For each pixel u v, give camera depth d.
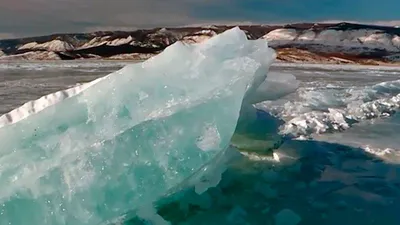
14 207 2.91
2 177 3.10
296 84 5.56
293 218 3.81
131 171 3.17
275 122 5.57
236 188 4.33
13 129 3.59
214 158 3.68
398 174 5.06
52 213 2.92
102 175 3.07
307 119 8.27
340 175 4.96
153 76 3.84
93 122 3.57
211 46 4.27
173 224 3.60
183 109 3.49
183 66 4.00
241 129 5.07
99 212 3.00
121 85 3.72
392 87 15.79
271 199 4.19
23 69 34.34
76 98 3.81
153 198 3.22
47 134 3.55
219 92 3.67
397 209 4.09
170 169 3.28
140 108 3.66
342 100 12.33
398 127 8.24
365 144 6.59
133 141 3.24
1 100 13.20
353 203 4.20
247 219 3.78
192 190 3.87
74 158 3.12
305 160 5.43
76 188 3.00
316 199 4.27
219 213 3.82
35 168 3.15
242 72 3.93
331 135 7.32
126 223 3.26
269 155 5.24
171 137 3.36
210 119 3.51
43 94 15.13
